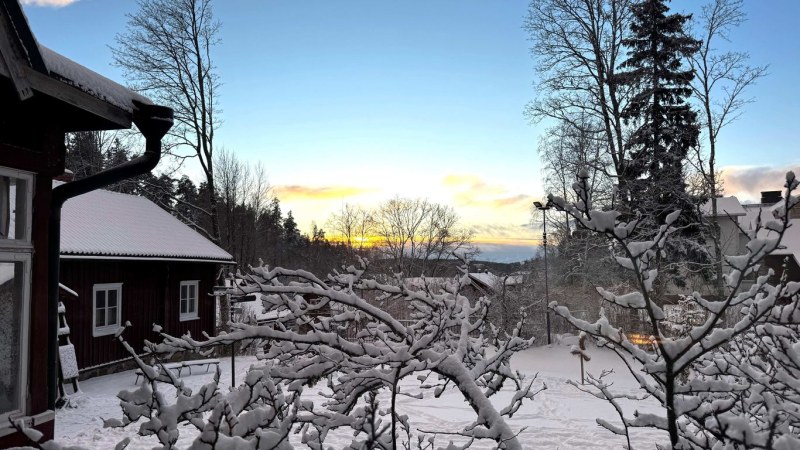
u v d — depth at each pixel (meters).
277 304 3.38
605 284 19.22
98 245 13.48
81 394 10.68
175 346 2.95
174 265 16.58
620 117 21.11
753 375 3.06
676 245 18.53
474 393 3.18
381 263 36.72
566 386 12.79
